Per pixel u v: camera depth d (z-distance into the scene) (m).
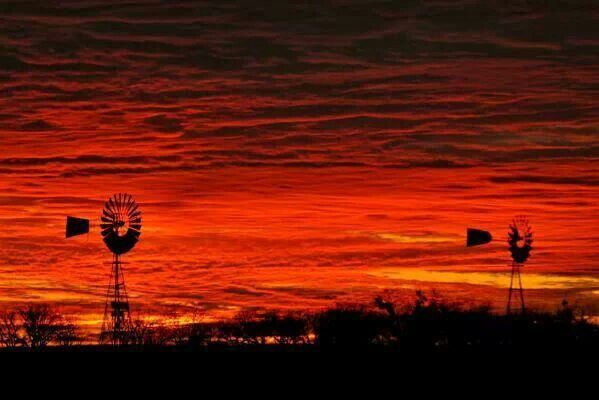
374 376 106.25
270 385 102.75
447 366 110.19
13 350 117.62
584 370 108.19
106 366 107.94
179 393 99.50
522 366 110.06
